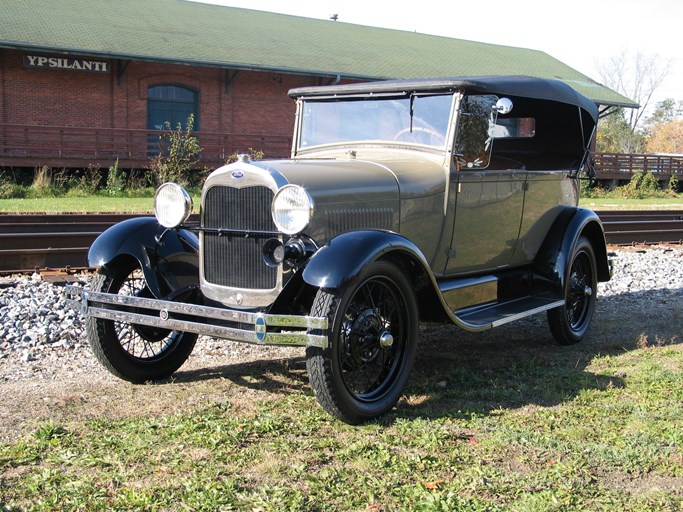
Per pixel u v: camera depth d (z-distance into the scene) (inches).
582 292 248.4
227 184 170.9
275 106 1074.1
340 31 1283.2
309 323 150.1
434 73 1149.1
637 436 154.1
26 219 422.0
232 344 228.4
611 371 204.4
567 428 159.2
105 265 184.1
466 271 212.2
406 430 156.3
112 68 943.7
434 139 197.9
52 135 904.9
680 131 2851.9
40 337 218.5
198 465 136.0
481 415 166.4
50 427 151.9
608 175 1207.6
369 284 163.0
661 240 535.8
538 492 128.4
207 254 176.6
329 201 167.5
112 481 129.3
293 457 141.4
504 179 214.7
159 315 182.4
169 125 912.3
